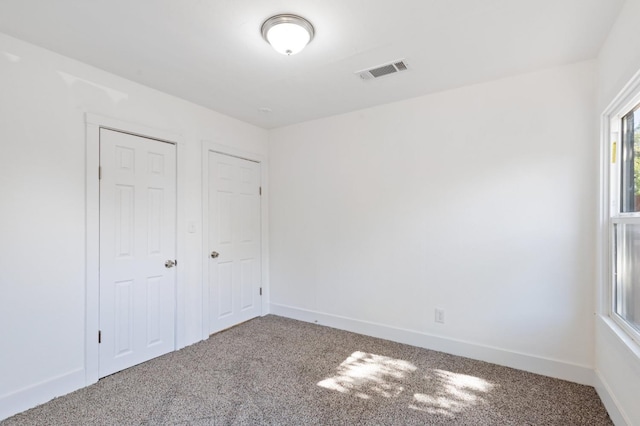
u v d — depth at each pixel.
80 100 2.33
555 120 2.42
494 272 2.65
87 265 2.35
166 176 2.90
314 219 3.68
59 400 2.13
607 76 2.00
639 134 1.78
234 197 3.61
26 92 2.08
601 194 2.13
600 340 2.14
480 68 2.45
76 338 2.29
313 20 1.85
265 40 2.07
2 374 1.96
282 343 3.09
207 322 3.25
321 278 3.63
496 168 2.64
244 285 3.73
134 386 2.31
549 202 2.44
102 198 2.45
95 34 2.00
